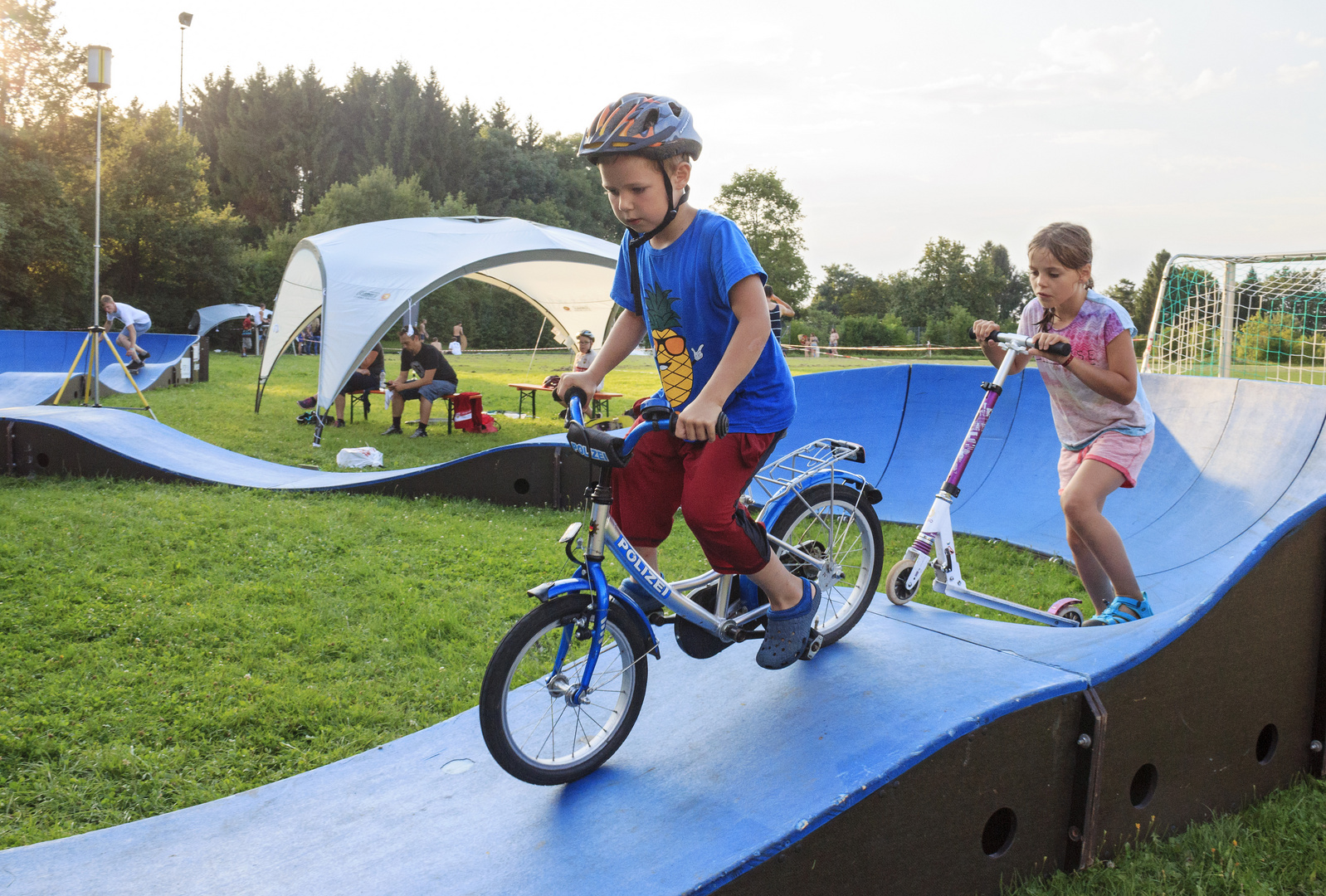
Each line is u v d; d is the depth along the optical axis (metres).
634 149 2.12
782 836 1.89
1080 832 2.33
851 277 111.88
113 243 35.53
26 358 19.16
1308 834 2.55
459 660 4.18
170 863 2.30
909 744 2.11
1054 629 3.04
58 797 2.95
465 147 67.56
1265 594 2.68
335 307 11.99
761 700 2.62
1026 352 3.76
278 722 3.53
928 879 2.12
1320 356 7.90
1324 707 2.88
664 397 2.57
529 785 2.45
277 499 7.43
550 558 5.95
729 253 2.20
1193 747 2.56
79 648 4.14
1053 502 6.40
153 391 16.78
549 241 14.28
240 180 62.03
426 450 11.27
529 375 23.53
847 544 3.09
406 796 2.55
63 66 31.36
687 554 6.04
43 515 6.43
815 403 7.73
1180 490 5.47
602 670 2.45
